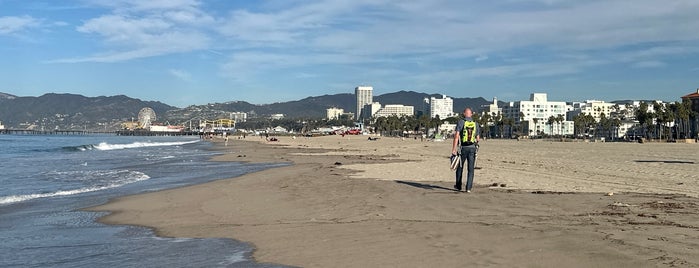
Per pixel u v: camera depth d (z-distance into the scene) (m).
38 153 52.59
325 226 9.12
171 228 10.00
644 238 7.02
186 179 21.92
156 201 14.05
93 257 7.64
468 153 13.65
